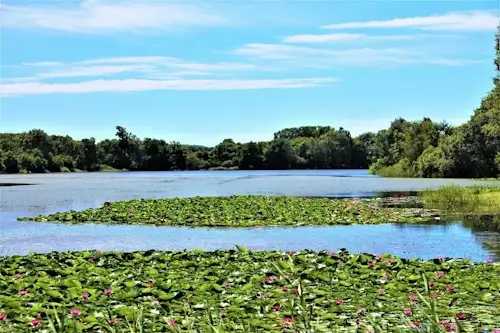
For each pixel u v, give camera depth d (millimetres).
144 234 20969
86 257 14555
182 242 19094
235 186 54781
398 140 93625
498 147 67812
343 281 11258
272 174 99875
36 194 42844
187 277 11969
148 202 31500
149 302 9789
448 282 11375
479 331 7934
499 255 16141
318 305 9539
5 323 8516
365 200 34625
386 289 10789
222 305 9664
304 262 13406
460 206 29453
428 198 32625
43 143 122000
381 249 17359
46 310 8617
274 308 9258
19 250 17797
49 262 13750
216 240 19438
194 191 46594
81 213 26703
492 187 38719
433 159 75500
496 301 9852
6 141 119000
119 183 63094
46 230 22078
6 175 100250
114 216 25656
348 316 8828
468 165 70812
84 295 10109
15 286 10828
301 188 50219
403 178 73688
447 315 8914
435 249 17250
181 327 8141
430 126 83438
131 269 12984
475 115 70125
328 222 23500
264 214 26000
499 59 49469
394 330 7762
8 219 25578
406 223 23453
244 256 14430
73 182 66000
